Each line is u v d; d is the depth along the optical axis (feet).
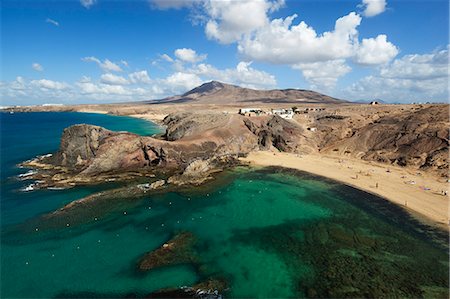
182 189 209.77
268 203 188.24
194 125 326.65
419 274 116.57
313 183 223.30
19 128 549.13
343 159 285.23
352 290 108.27
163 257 129.29
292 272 119.55
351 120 344.28
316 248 136.56
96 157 242.17
